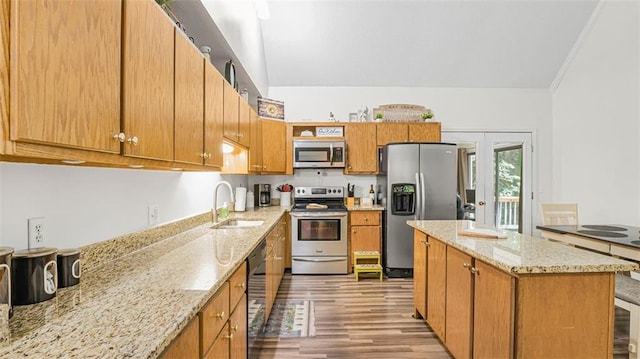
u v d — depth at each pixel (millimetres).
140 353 743
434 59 4598
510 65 4691
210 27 2355
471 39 4375
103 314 948
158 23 1333
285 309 3055
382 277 4059
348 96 4926
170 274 1342
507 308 1520
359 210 4230
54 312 963
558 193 4871
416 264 2857
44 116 781
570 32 4316
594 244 2613
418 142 4215
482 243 1961
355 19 4172
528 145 5000
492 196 4977
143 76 1216
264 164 4297
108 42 1014
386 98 4934
